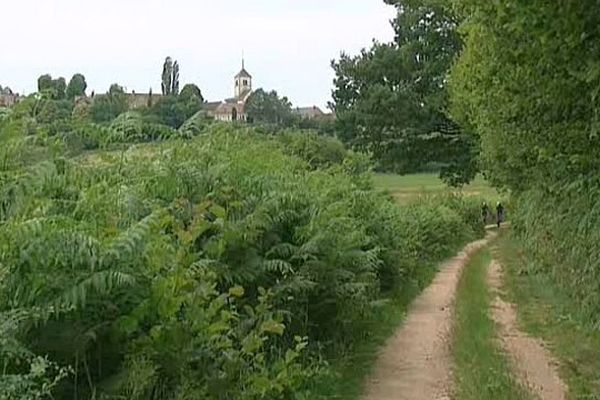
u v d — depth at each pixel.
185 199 10.54
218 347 8.13
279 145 16.47
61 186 8.38
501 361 12.97
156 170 10.91
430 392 11.25
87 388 7.08
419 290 23.75
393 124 51.25
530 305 19.92
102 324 7.14
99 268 6.94
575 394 10.98
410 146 51.81
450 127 50.97
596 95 8.21
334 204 14.03
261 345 9.16
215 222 10.27
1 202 7.49
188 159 11.70
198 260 9.14
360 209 19.75
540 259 21.08
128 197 9.05
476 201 58.00
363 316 14.59
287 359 9.19
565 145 10.99
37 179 7.78
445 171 52.97
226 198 11.18
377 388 11.45
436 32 51.34
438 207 41.34
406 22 52.56
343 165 22.44
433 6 50.03
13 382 5.81
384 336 15.43
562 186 13.63
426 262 30.42
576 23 7.15
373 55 53.56
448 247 39.00
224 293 9.83
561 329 15.73
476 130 25.53
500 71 10.54
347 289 12.77
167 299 7.45
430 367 12.82
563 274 16.69
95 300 7.05
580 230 12.74
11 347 6.06
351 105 54.22
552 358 13.62
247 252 10.78
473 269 31.05
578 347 13.93
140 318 7.22
